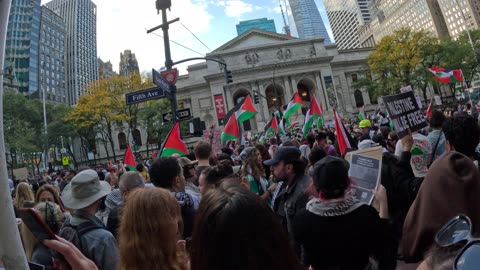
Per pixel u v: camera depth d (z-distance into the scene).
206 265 1.67
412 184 4.84
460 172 2.58
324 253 3.16
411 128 5.19
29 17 120.25
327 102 80.50
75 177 3.92
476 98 35.09
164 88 12.58
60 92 140.50
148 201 2.65
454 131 3.63
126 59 184.50
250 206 1.71
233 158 12.99
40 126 60.25
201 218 1.75
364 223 3.12
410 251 2.72
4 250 1.75
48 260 3.31
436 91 86.50
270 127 25.23
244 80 80.44
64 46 151.25
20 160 63.44
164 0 14.21
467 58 67.44
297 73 81.56
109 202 6.52
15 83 85.00
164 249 2.57
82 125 59.50
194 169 6.88
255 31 83.81
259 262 1.62
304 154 11.22
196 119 15.05
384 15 169.50
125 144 89.12
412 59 62.78
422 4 137.88
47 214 3.96
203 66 86.25
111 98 59.00
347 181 3.33
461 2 121.19
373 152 4.32
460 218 1.45
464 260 1.24
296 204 4.69
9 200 1.80
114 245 3.62
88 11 182.75
